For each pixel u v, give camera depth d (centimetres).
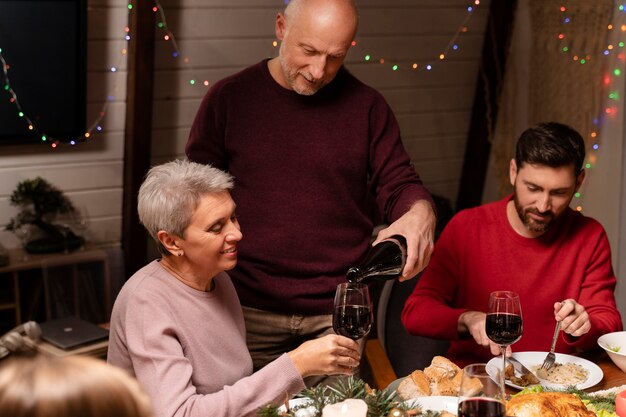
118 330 196
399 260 213
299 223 255
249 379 187
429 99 517
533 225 250
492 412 144
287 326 259
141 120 430
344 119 256
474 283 263
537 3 450
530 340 258
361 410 153
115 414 78
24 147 427
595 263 261
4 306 427
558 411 173
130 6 410
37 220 429
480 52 511
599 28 411
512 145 495
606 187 410
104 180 451
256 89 255
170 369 186
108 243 466
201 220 191
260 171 255
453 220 270
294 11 239
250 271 257
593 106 416
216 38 438
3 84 406
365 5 466
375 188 265
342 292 186
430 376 206
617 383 223
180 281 199
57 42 409
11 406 76
